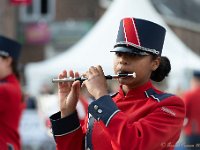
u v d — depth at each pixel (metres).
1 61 7.77
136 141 4.59
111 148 4.84
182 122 4.95
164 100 4.88
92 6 33.56
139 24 4.88
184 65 17.38
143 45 4.86
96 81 4.78
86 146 5.04
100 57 17.91
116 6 18.50
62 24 31.86
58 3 32.72
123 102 5.03
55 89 16.86
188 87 17.00
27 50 31.73
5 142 7.38
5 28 29.84
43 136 13.53
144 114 4.86
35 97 16.67
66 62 18.69
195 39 35.38
